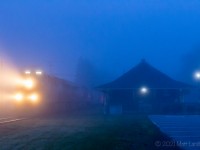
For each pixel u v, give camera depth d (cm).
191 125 2716
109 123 2952
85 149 1511
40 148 1539
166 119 3400
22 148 1543
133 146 1612
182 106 4569
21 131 2300
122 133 2162
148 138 1898
